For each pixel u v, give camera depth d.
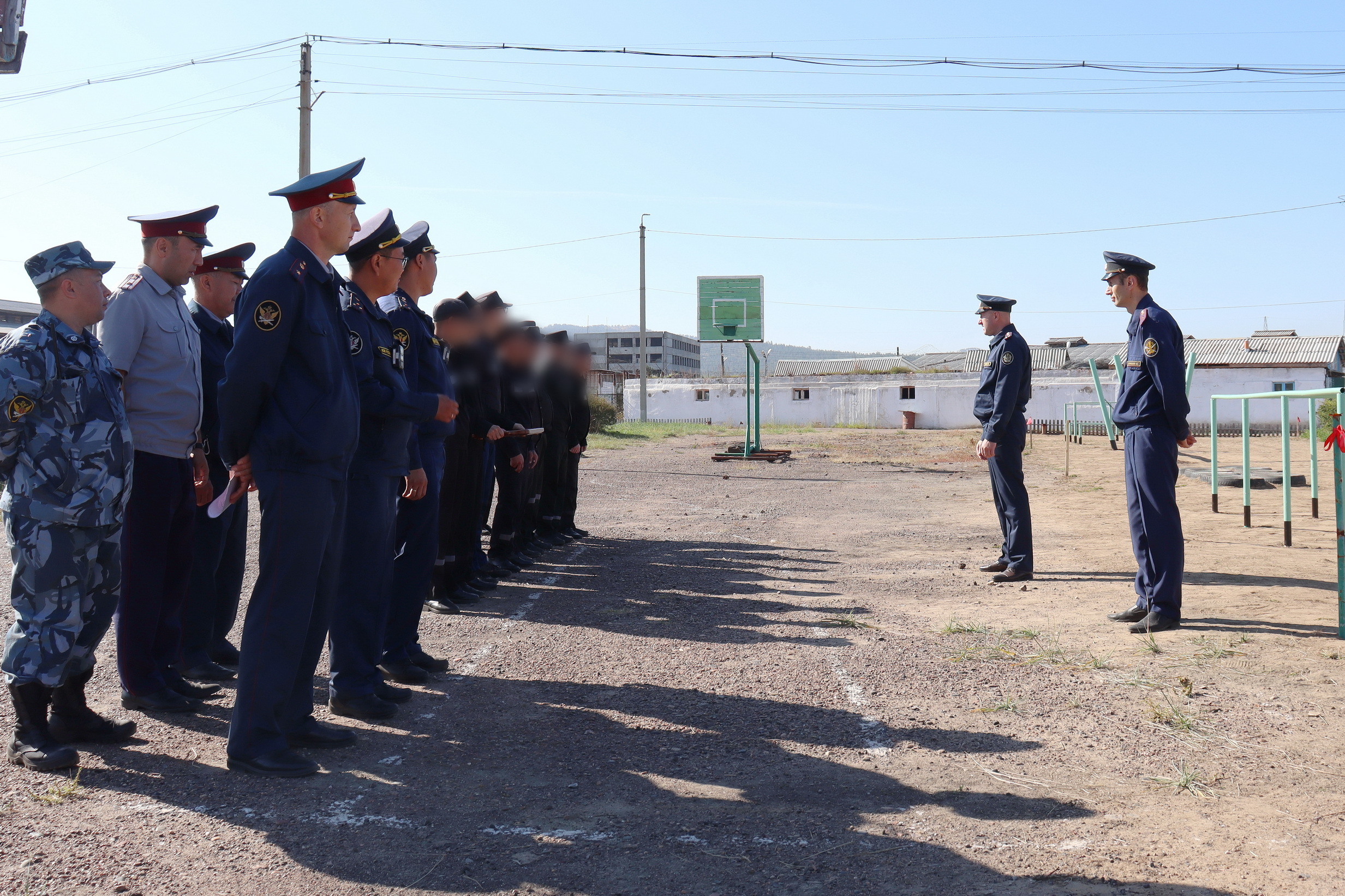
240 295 3.28
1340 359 43.94
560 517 8.86
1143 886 2.48
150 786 3.15
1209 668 4.55
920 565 7.79
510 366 7.27
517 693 4.30
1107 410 23.69
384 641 4.52
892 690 4.32
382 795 3.11
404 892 2.47
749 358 21.61
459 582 6.30
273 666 3.30
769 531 10.00
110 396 3.40
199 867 2.59
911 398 48.56
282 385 3.29
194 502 4.12
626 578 7.20
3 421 3.11
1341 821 2.88
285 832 2.82
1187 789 3.15
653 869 2.61
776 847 2.75
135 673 3.93
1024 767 3.38
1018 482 7.00
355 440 3.47
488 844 2.76
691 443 27.83
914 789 3.19
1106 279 5.56
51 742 3.35
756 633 5.43
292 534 3.28
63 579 3.26
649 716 3.97
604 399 40.19
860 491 14.38
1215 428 10.28
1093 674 4.53
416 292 4.73
